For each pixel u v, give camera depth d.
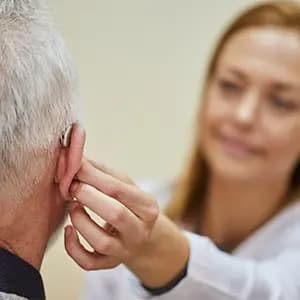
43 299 0.84
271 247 1.51
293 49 1.50
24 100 0.73
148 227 0.90
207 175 1.74
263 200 1.60
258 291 1.16
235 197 1.62
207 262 1.10
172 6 2.14
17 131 0.74
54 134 0.77
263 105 1.54
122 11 2.14
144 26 2.15
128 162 2.21
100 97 2.17
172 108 2.19
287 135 1.54
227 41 1.60
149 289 1.07
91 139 2.18
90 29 2.13
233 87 1.57
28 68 0.73
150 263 1.01
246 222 1.64
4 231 0.79
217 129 1.59
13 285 0.79
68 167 0.81
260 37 1.52
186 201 1.77
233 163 1.57
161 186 1.86
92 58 2.15
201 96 1.74
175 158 2.20
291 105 1.53
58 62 0.76
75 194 0.85
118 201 0.87
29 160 0.76
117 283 1.49
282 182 1.59
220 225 1.69
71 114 0.79
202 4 2.13
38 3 0.76
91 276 1.57
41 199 0.80
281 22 1.52
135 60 2.16
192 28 2.14
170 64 2.17
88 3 2.12
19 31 0.73
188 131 2.17
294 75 1.50
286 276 1.26
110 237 0.88
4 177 0.75
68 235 0.88
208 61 1.86
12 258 0.79
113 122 2.18
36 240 0.82
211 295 1.10
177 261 1.04
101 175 0.86
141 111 2.19
